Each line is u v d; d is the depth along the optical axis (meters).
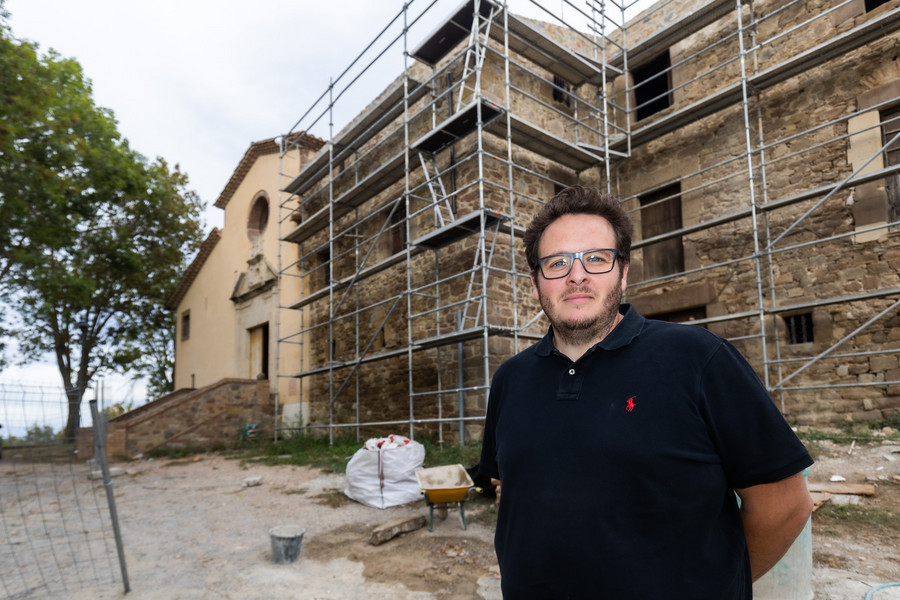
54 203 11.87
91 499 7.38
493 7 8.64
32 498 7.50
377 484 6.44
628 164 10.48
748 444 1.15
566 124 10.89
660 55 10.47
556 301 1.39
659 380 1.20
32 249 12.21
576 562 1.14
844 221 7.47
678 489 1.12
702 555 1.12
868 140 7.36
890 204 7.09
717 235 8.87
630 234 1.49
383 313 11.73
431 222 10.34
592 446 1.19
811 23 8.14
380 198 12.20
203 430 13.71
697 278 9.04
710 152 9.19
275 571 4.22
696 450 1.15
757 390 1.18
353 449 10.59
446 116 10.22
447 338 8.45
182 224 21.69
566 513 1.17
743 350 8.27
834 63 7.82
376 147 12.23
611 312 1.38
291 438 13.63
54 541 5.29
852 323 7.25
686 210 9.37
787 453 1.15
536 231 1.52
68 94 12.86
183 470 10.17
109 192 14.27
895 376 6.81
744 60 8.66
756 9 8.89
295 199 15.82
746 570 1.23
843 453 6.03
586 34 10.76
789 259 7.96
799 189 8.00
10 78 9.75
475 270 8.73
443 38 9.66
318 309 14.36
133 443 12.65
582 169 10.45
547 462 1.23
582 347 1.40
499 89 9.83
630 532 1.13
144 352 23.36
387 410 11.27
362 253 12.64
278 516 6.06
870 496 4.78
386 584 3.90
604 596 1.11
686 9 9.77
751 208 7.76
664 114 9.93
